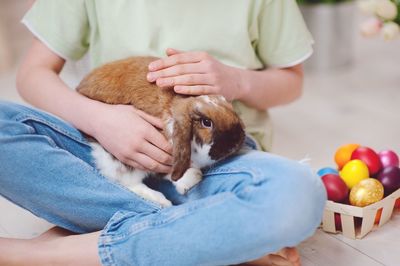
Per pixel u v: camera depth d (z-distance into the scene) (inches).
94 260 49.8
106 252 49.4
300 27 64.9
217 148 50.8
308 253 58.5
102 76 57.7
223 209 46.7
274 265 53.6
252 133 62.6
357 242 60.2
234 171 51.2
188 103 51.3
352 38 148.9
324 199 48.4
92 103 55.7
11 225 68.4
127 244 48.8
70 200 51.9
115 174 55.4
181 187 54.6
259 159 51.1
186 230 47.1
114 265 49.4
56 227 58.2
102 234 50.3
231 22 61.0
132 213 51.8
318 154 94.2
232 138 50.7
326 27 141.3
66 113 56.9
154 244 47.9
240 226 45.9
